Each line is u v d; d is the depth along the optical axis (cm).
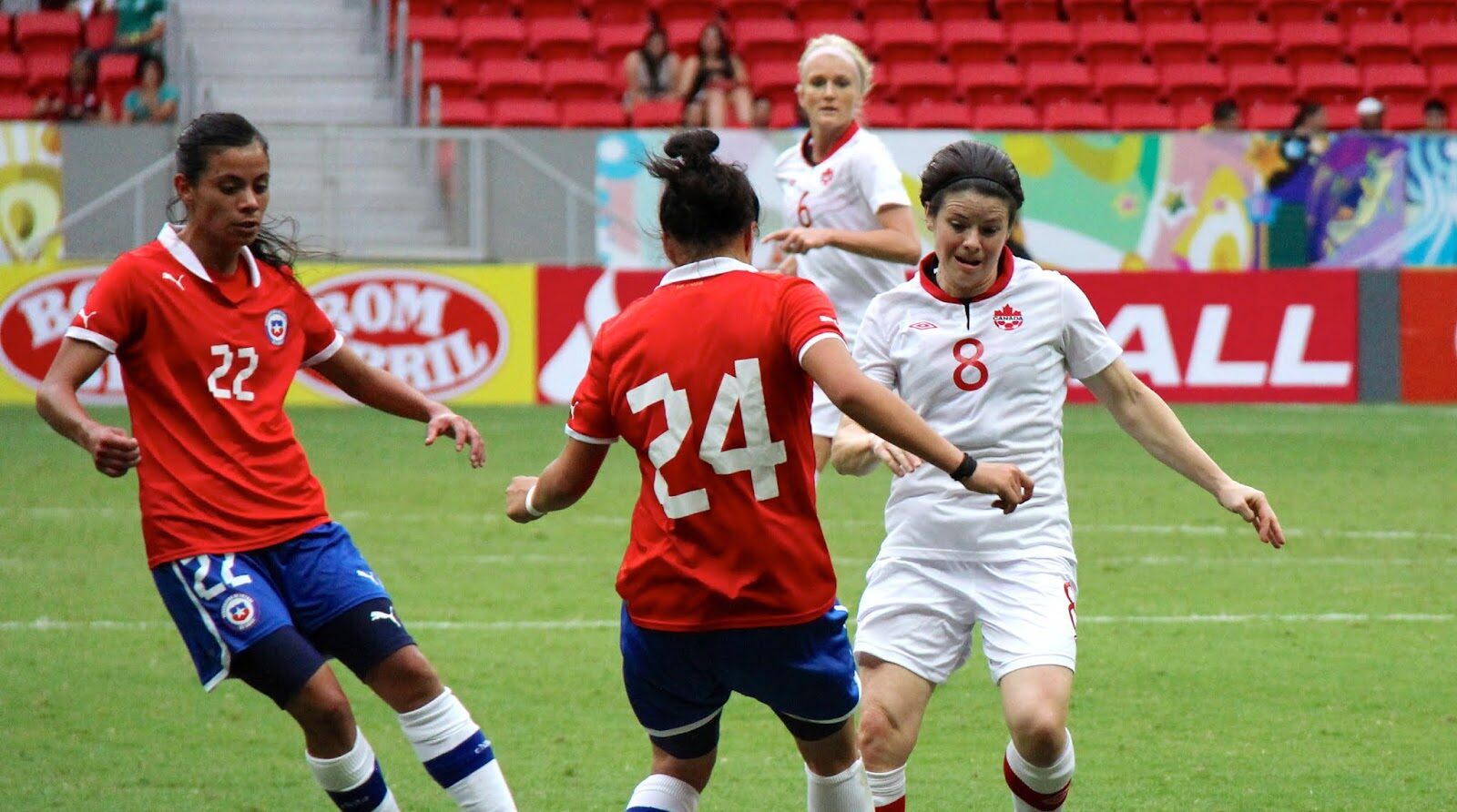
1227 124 6838
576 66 7181
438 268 5544
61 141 5678
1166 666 2519
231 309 1565
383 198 6172
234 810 1844
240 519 1533
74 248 5650
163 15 7244
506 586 3081
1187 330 5647
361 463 4531
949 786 1958
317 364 1684
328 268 5481
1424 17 7850
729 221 1363
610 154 5869
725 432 1328
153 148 5728
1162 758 2059
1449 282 5678
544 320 5600
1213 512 3888
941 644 1580
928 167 1599
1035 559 1570
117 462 1443
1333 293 5659
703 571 1341
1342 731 2180
